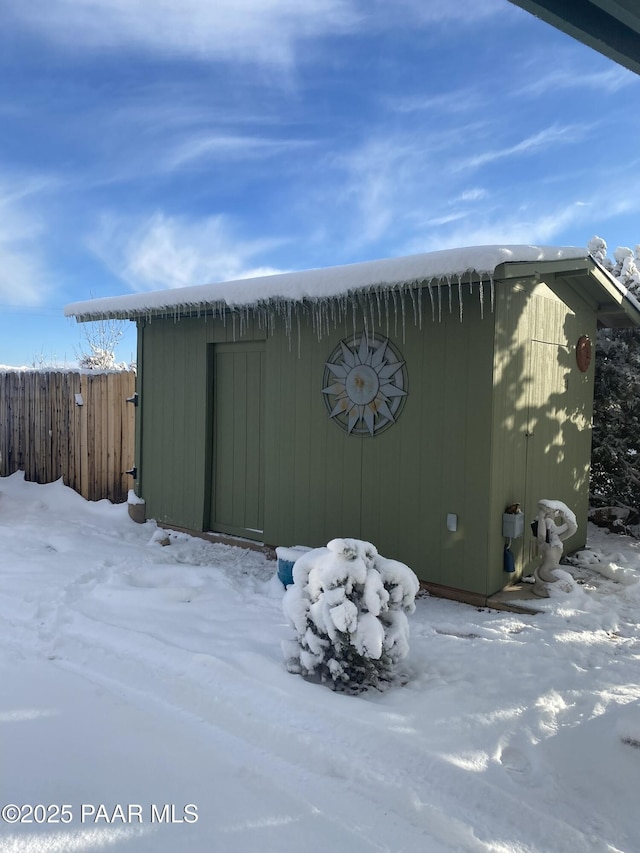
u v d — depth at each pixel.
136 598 4.52
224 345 6.86
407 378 5.20
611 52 1.88
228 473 6.87
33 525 7.10
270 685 3.13
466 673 3.44
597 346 7.55
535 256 4.40
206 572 5.32
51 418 8.96
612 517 7.83
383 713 2.88
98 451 8.41
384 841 2.11
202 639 3.78
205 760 2.56
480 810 2.29
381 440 5.40
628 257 8.23
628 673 3.49
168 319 7.36
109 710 2.96
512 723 2.89
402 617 3.37
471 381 4.84
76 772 2.44
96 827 2.12
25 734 2.71
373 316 5.40
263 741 2.72
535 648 3.81
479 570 4.84
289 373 6.08
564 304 6.01
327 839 2.11
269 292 5.23
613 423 7.66
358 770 2.48
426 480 5.12
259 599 4.69
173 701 3.07
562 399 6.05
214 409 7.00
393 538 5.35
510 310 4.94
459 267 4.15
